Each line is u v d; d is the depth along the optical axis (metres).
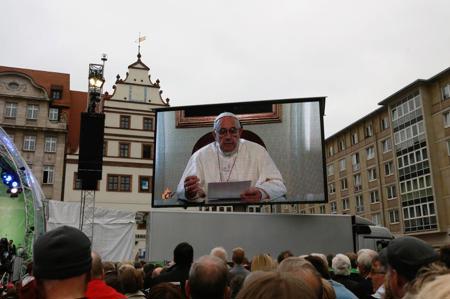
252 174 17.22
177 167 17.91
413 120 44.69
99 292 2.85
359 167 54.03
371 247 15.55
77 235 2.19
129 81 41.59
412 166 44.31
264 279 1.48
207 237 13.96
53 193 39.19
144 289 6.84
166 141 18.22
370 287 5.37
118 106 40.78
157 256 13.50
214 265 3.08
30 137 40.06
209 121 18.03
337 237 14.74
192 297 3.05
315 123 17.14
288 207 64.50
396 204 47.06
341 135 58.41
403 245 2.84
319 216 14.80
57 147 40.44
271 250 14.23
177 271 5.29
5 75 40.62
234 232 14.18
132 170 39.84
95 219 17.78
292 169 16.97
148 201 39.62
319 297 2.69
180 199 17.58
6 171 18.86
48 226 17.08
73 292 2.09
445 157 41.22
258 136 17.50
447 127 41.38
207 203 17.33
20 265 15.36
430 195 41.59
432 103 43.38
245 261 7.83
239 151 17.53
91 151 14.52
